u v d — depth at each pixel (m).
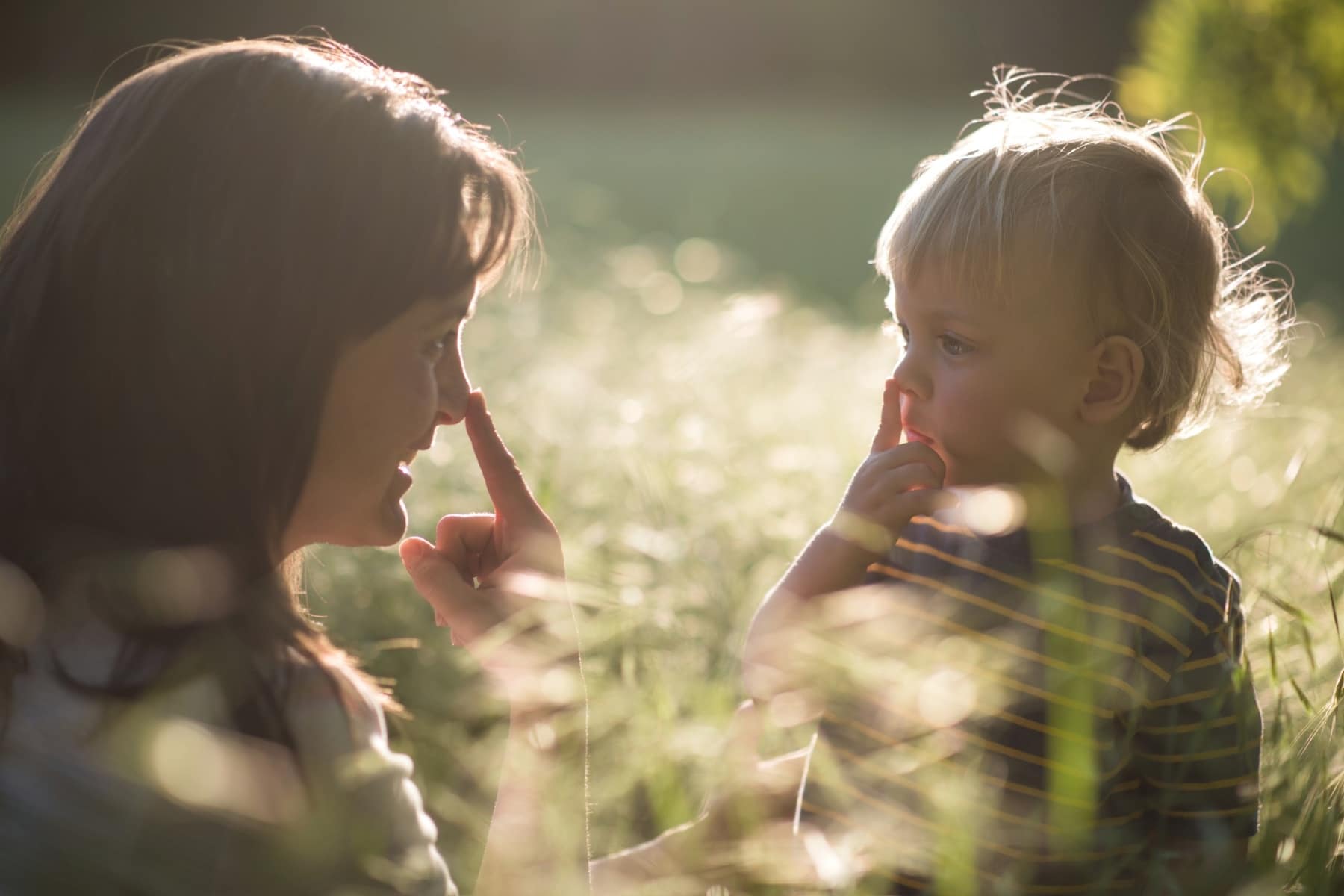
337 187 1.17
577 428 3.72
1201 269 1.74
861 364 6.28
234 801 0.86
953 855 1.29
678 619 2.25
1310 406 3.94
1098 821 1.52
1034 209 1.65
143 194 1.14
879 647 1.45
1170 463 3.09
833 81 33.41
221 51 1.22
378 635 2.43
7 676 1.03
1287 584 1.94
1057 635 1.55
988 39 32.31
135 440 1.12
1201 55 4.51
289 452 1.17
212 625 1.06
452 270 1.23
